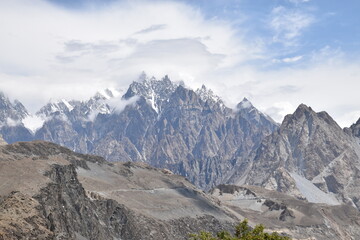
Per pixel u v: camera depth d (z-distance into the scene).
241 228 161.00
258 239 154.25
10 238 197.25
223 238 160.12
